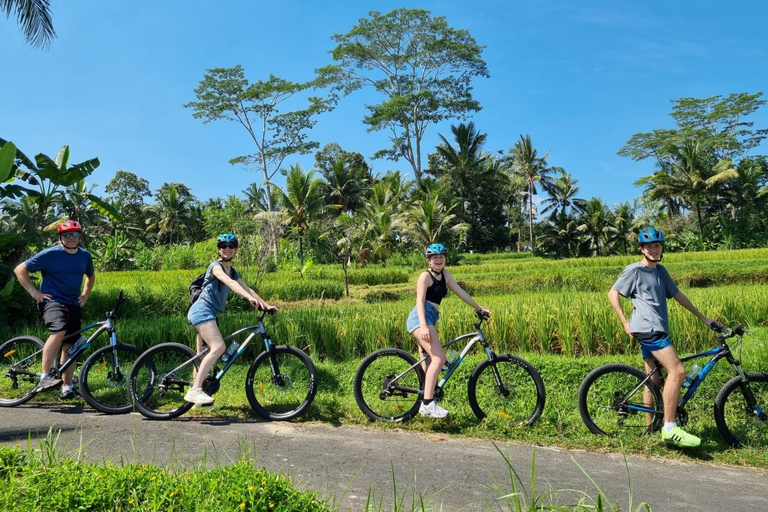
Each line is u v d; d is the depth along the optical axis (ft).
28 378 20.12
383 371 18.95
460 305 33.24
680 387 15.08
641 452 15.33
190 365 19.20
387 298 62.85
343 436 16.37
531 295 41.60
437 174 178.29
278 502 9.34
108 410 18.71
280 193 118.93
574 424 17.13
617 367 16.63
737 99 175.73
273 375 18.34
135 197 207.92
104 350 19.34
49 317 18.94
